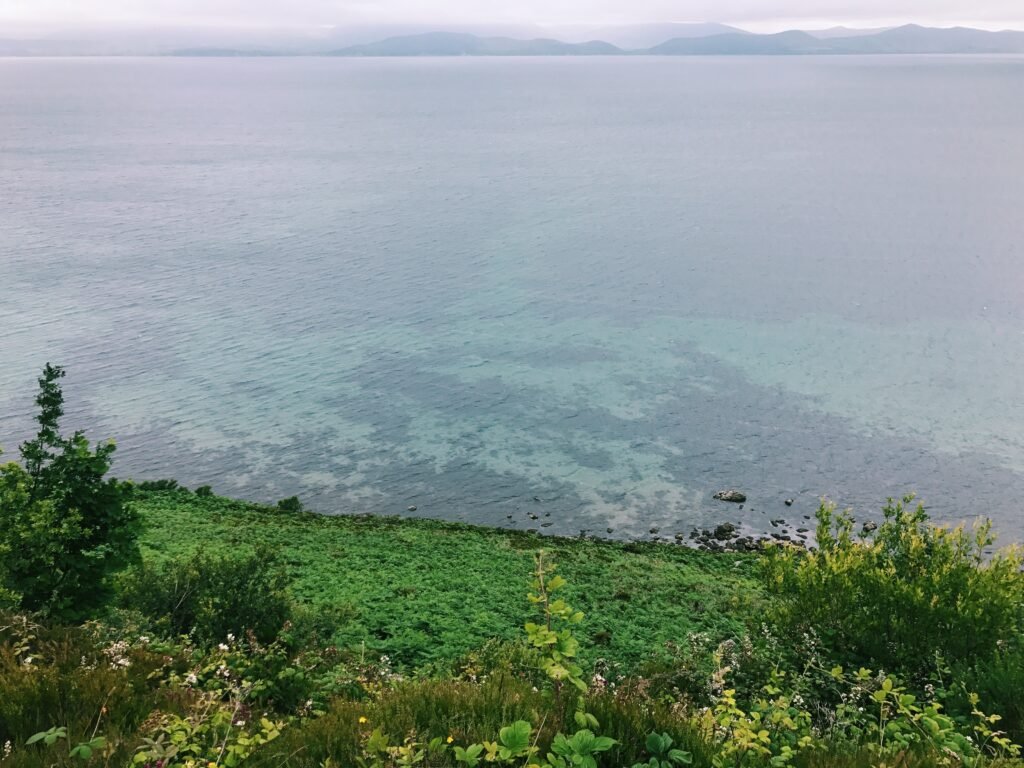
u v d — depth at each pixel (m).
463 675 12.45
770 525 43.34
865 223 129.38
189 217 138.25
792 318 80.12
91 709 7.26
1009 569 13.85
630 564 33.19
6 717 6.86
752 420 56.44
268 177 188.62
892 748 6.83
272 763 5.78
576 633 21.53
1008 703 9.84
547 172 197.62
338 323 80.19
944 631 13.00
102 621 13.86
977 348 69.88
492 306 86.44
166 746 5.57
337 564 29.41
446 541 35.62
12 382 61.75
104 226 128.50
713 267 103.19
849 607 13.95
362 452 52.22
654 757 5.28
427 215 141.88
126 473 48.69
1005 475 47.97
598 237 123.12
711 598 26.92
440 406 59.69
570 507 45.50
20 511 13.77
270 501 45.97
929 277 94.56
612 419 57.12
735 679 12.22
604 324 79.62
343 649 17.64
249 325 78.94
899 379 63.16
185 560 27.25
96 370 65.50
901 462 49.91
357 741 5.96
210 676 9.90
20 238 118.19
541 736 5.80
